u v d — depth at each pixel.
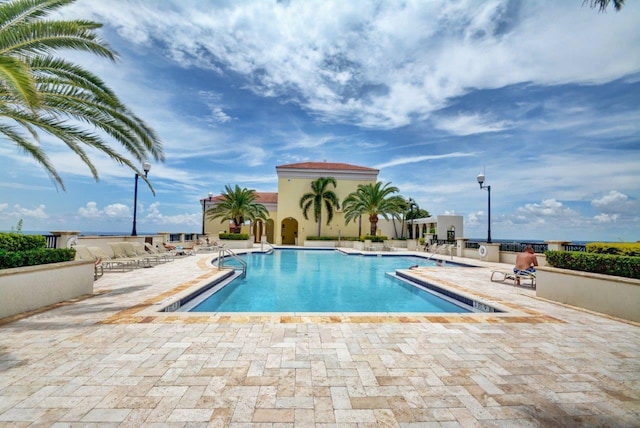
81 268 6.59
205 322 4.77
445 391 2.79
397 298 8.55
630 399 2.70
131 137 7.14
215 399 2.57
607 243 6.48
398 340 4.12
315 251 26.47
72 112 6.32
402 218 28.70
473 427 2.27
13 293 4.98
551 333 4.48
